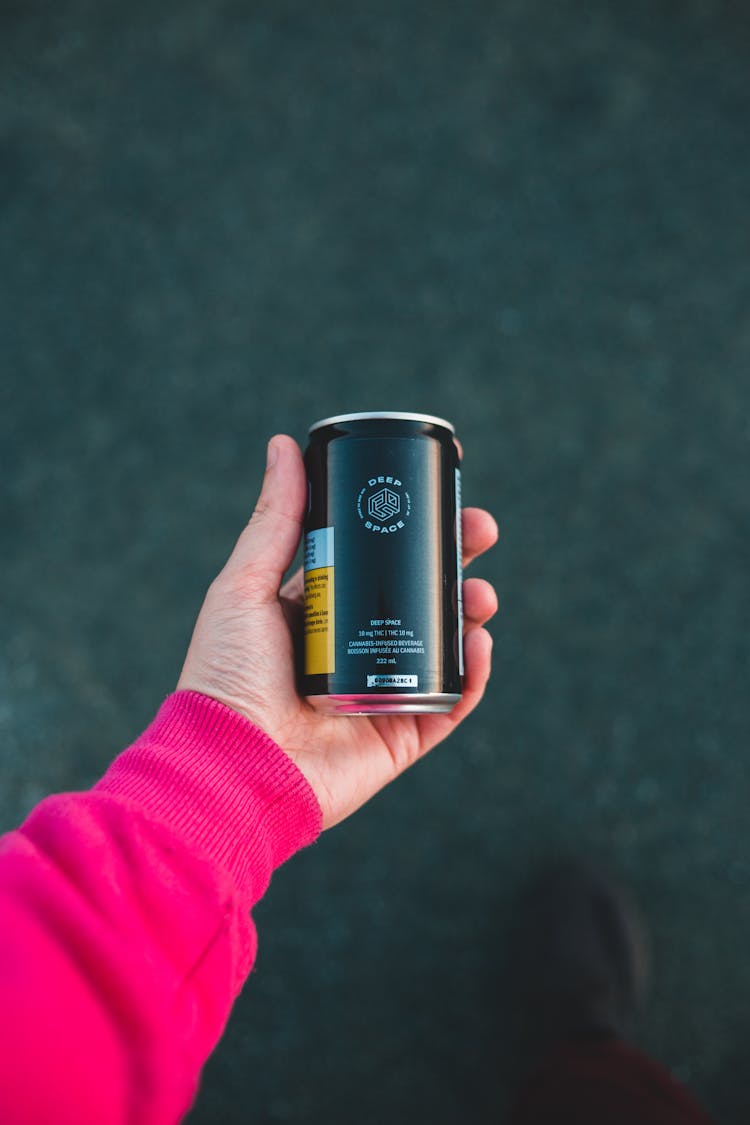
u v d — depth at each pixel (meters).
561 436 2.32
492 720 2.20
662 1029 2.10
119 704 2.22
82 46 2.43
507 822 2.17
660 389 2.34
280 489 1.20
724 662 2.24
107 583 2.26
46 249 2.38
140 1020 0.67
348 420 1.14
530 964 2.08
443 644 1.12
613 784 2.19
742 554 2.29
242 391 2.32
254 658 1.16
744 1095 2.07
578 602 2.26
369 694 1.09
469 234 2.37
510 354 2.34
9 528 2.28
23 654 2.23
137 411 2.32
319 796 1.20
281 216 2.38
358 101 2.41
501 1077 2.04
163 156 2.40
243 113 2.41
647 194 2.39
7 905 0.68
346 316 2.35
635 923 2.13
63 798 0.79
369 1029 2.07
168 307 2.36
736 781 2.20
